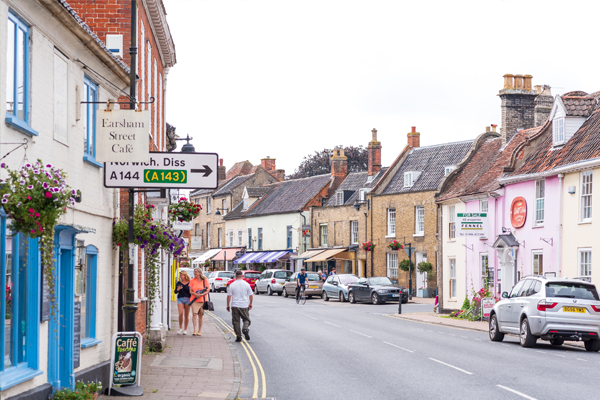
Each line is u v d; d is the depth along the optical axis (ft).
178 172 40.29
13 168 27.12
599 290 77.10
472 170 118.93
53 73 32.12
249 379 43.73
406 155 175.42
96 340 38.52
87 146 38.24
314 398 37.04
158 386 39.96
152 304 58.80
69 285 33.88
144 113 36.58
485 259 104.53
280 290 166.91
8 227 26.55
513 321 62.95
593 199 79.20
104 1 53.88
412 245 157.69
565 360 51.78
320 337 69.82
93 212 38.19
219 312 111.86
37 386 29.58
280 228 208.74
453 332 76.74
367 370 47.09
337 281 144.15
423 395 37.29
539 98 120.98
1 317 26.12
